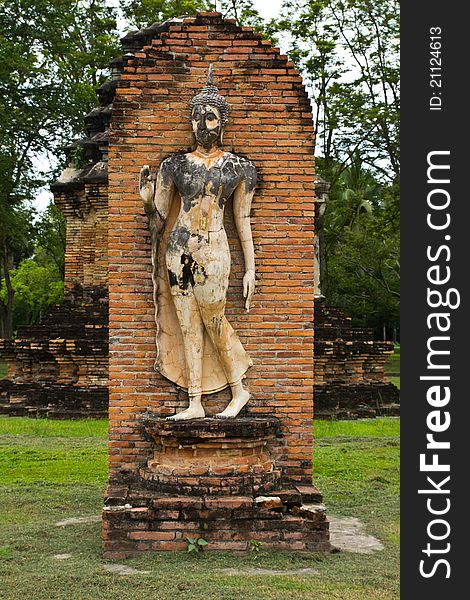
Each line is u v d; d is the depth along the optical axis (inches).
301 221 371.6
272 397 367.2
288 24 1205.7
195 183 350.6
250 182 358.0
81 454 584.7
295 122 374.6
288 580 286.4
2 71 1184.8
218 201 352.8
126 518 323.6
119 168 369.1
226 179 351.9
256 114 374.3
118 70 882.8
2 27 1230.9
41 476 505.0
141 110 370.9
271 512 327.0
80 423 757.3
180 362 363.3
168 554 318.3
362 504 430.6
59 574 293.0
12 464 544.1
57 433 692.1
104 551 320.5
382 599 269.4
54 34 1254.3
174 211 364.5
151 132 370.3
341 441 660.7
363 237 1574.8
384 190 1352.1
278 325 368.5
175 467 342.3
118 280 366.0
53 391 818.2
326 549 327.0
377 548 340.2
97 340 791.7
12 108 1232.2
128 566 305.6
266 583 281.7
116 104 370.0
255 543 323.0
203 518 325.1
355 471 525.0
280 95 375.2
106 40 1267.2
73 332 825.5
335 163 1448.1
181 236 351.3
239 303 366.6
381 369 919.7
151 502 325.7
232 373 359.9
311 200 371.9
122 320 365.4
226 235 358.9
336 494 454.6
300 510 334.0
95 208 831.7
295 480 365.7
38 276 1964.8
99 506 419.2
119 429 362.9
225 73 374.9
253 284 360.8
